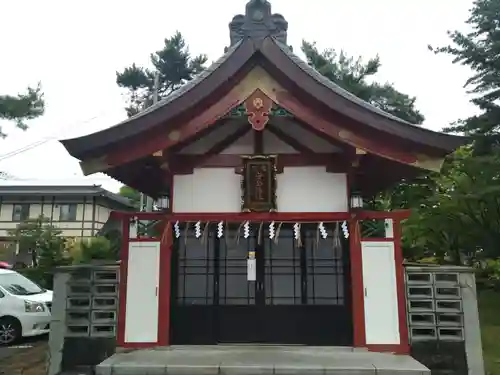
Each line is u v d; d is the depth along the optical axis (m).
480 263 17.95
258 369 6.11
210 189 7.70
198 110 6.94
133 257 7.50
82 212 32.94
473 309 7.09
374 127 6.86
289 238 7.77
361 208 7.39
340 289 7.57
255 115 6.82
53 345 7.26
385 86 21.16
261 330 7.54
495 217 14.16
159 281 7.43
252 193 7.41
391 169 7.78
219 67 6.87
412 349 7.01
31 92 13.28
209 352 6.99
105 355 7.21
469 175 14.41
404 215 7.32
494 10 16.42
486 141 16.12
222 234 7.73
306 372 6.06
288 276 7.68
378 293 7.21
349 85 19.53
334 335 7.42
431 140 6.81
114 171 7.69
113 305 7.44
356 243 7.36
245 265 7.73
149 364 6.26
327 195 7.60
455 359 6.95
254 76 6.91
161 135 6.97
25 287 13.20
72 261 19.78
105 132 6.86
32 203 33.06
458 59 17.16
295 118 7.16
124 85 25.73
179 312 7.60
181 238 7.79
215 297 7.64
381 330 7.11
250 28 7.30
